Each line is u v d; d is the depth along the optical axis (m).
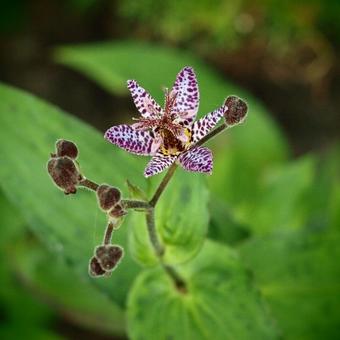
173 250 0.34
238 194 0.50
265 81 0.67
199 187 0.34
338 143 0.58
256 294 0.36
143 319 0.36
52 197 0.37
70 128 0.37
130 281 0.37
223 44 0.64
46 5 0.71
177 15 0.62
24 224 0.49
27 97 0.37
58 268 0.46
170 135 0.31
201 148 0.31
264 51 0.66
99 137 0.37
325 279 0.39
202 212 0.34
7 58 0.70
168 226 0.34
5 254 0.49
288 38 0.64
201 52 0.67
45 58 0.69
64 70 0.69
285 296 0.39
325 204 0.48
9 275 0.49
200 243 0.34
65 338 0.51
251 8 0.62
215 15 0.62
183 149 0.31
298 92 0.66
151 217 0.32
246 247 0.39
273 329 0.36
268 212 0.48
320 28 0.64
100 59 0.54
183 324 0.36
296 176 0.49
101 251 0.30
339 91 0.66
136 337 0.36
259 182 0.50
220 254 0.36
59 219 0.37
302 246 0.38
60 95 0.68
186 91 0.32
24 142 0.37
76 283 0.46
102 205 0.29
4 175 0.37
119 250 0.30
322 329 0.39
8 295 0.49
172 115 0.32
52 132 0.37
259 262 0.39
